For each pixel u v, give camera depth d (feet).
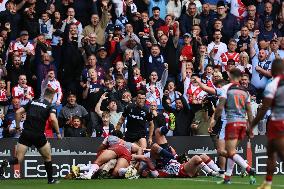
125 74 217.97
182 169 177.06
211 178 174.40
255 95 220.84
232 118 147.23
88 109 207.41
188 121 206.80
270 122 115.85
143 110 184.96
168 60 226.38
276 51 231.50
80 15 239.91
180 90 220.43
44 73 213.05
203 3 260.21
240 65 228.22
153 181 164.25
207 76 215.10
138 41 226.79
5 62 220.23
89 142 188.85
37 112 156.76
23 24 230.68
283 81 114.93
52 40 229.66
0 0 240.94
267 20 248.73
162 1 251.80
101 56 218.38
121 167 175.42
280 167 198.08
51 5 236.22
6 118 194.80
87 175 172.96
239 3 253.85
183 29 241.55
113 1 242.17
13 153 183.83
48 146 159.33
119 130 179.93
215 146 195.21
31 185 155.22
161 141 180.55
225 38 245.24
